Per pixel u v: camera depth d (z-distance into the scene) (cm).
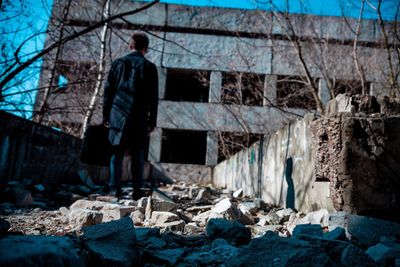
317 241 118
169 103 1012
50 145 418
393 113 205
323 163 193
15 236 91
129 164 750
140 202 259
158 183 798
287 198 304
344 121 185
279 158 342
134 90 285
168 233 170
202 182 963
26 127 356
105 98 296
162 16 1038
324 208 216
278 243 107
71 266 85
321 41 654
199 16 1041
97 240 115
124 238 115
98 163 304
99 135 297
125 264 104
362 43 812
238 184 573
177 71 1071
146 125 294
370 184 179
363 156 181
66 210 231
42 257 76
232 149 934
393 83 370
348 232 158
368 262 104
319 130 196
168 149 1251
